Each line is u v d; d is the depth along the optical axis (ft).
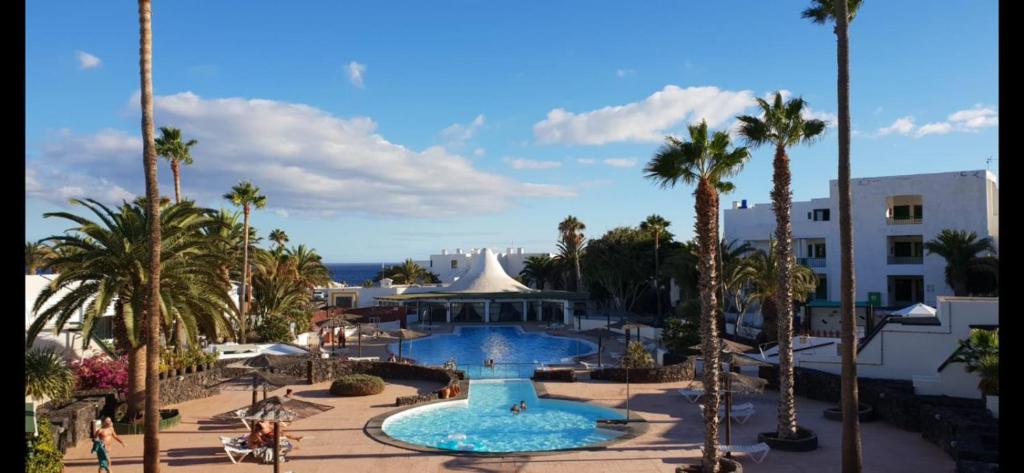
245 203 147.64
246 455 60.70
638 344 107.45
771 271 135.64
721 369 79.25
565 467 56.29
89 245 71.77
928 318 87.10
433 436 72.02
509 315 223.10
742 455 59.41
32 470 49.42
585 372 104.37
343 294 242.78
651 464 56.85
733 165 55.31
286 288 159.33
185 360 90.84
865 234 163.94
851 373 48.39
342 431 69.92
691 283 158.40
